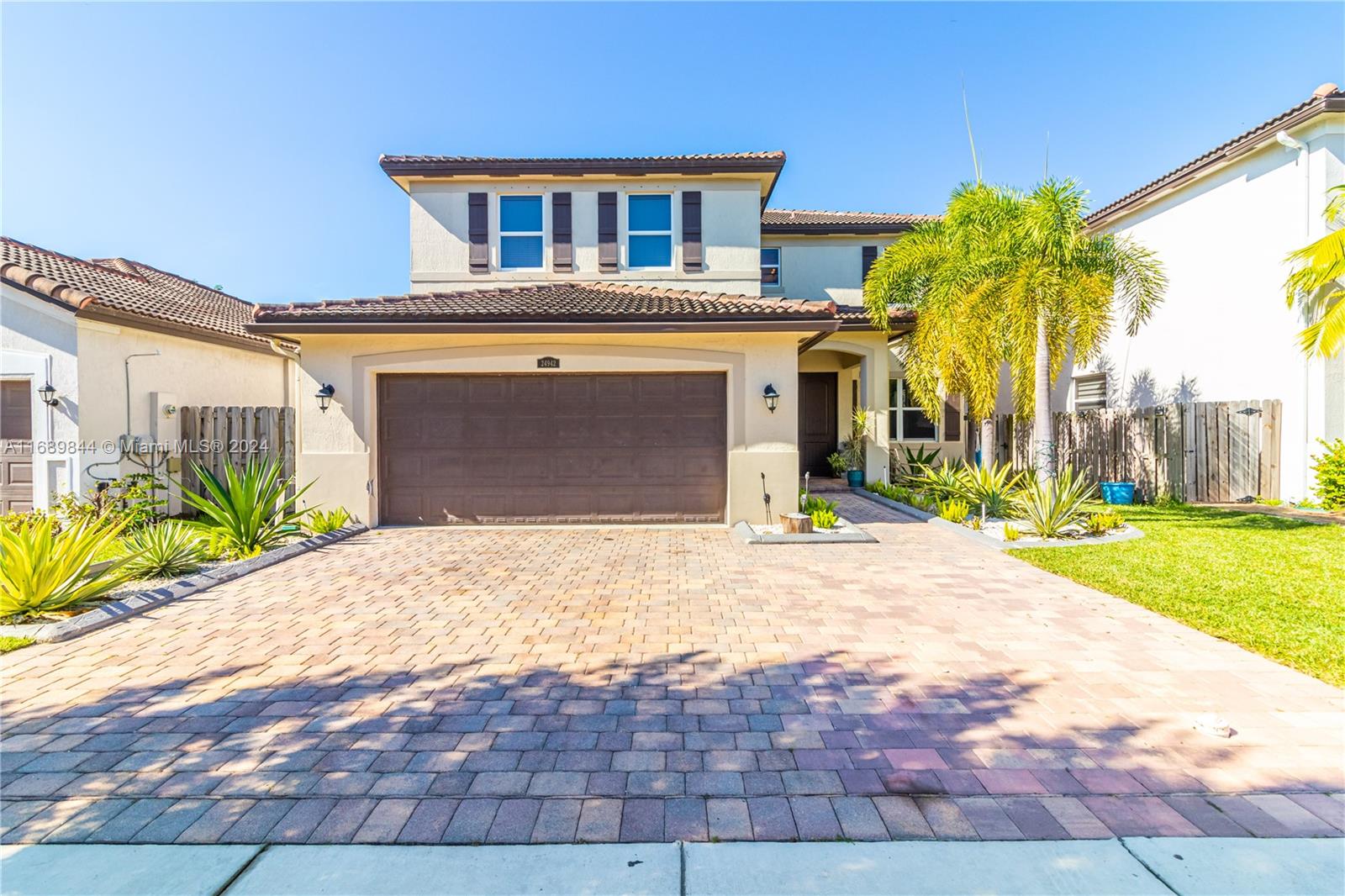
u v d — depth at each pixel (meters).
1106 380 18.56
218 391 15.53
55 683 4.94
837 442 20.86
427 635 6.04
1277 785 3.48
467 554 9.81
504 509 12.31
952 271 13.01
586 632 6.13
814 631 6.11
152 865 2.93
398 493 12.33
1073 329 12.38
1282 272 13.51
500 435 12.30
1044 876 2.81
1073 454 18.02
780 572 8.59
